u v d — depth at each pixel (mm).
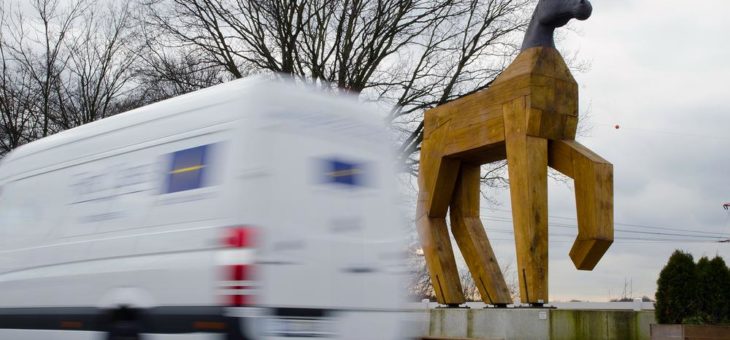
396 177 8055
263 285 6672
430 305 22266
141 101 27438
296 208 7078
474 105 16516
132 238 7840
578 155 14938
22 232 9422
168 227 7469
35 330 8930
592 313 15008
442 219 17641
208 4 27203
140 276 7609
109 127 8633
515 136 15383
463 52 28234
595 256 14648
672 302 13625
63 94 26203
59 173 9148
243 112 7105
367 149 7848
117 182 8281
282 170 7070
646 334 15281
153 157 7910
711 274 13562
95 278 8164
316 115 7465
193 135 7512
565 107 15594
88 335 8148
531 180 15047
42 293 8883
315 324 6977
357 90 27578
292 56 27484
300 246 7012
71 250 8617
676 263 13773
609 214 14570
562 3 15320
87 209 8578
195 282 6992
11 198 9773
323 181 7355
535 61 15430
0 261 9633
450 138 17000
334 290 7191
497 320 15375
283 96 7277
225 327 6609
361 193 7660
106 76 26594
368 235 7613
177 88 27734
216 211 7000
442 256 17359
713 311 13438
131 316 7719
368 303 7453
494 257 17141
